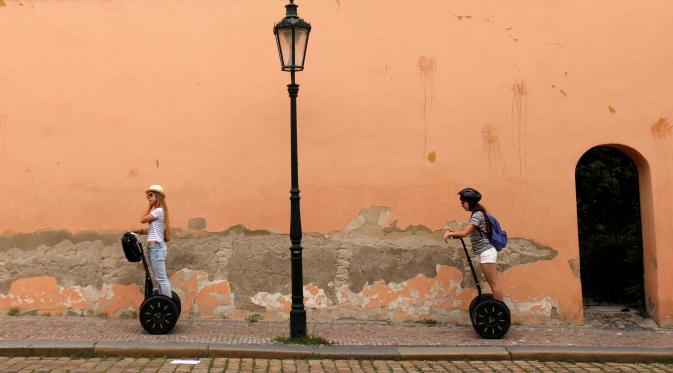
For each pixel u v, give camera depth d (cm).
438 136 1003
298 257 875
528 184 1000
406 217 995
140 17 1005
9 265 982
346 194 996
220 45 1005
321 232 993
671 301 989
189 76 1002
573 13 1015
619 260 1099
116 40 1002
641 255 1043
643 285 1035
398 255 992
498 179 1000
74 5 1005
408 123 1003
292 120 880
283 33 873
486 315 896
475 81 1009
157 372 727
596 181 1141
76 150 994
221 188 993
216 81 1002
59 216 988
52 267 983
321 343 852
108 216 988
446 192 998
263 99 1001
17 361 761
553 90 1007
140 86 999
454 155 1002
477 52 1011
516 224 997
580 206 1148
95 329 896
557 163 1002
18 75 1000
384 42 1011
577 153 1002
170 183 992
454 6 1015
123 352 791
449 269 991
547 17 1014
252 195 994
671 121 1006
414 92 1006
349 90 1005
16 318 961
